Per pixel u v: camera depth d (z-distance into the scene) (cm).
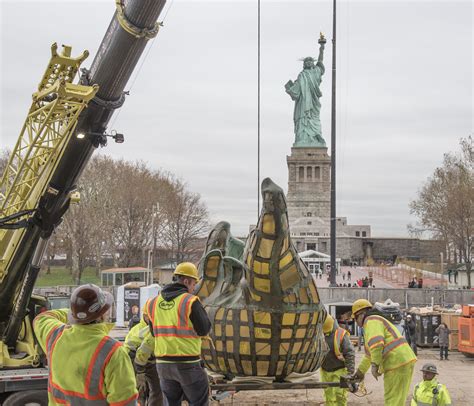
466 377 2241
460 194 8281
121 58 1216
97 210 8506
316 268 9250
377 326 1024
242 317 1009
